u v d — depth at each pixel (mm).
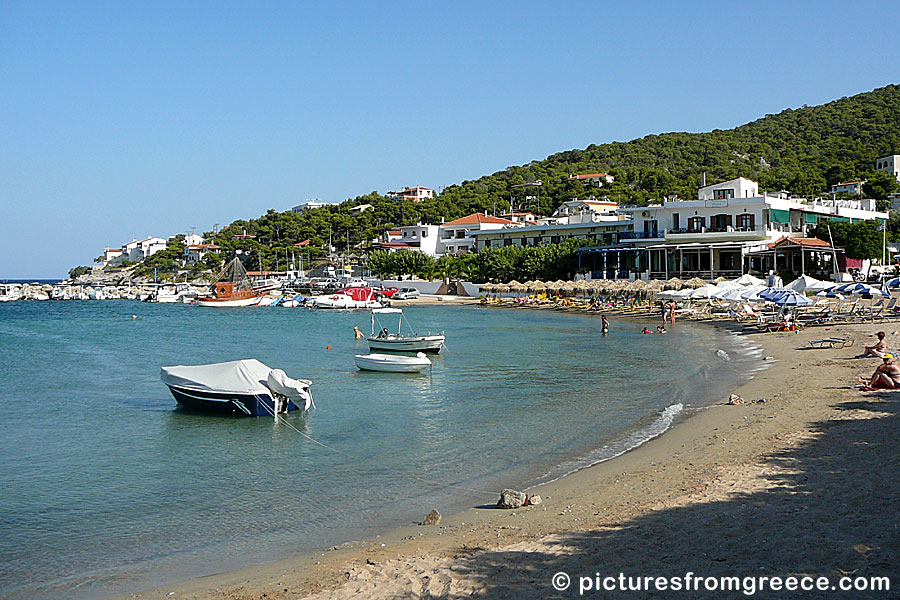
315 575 10617
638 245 90562
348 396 29203
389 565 10641
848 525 10547
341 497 15594
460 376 34406
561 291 88812
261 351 48094
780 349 37531
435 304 101375
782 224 84812
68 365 41688
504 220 136250
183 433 22859
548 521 12469
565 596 8891
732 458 15789
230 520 14266
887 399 21031
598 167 192250
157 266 199625
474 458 18641
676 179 157500
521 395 28500
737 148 191125
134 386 33219
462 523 13039
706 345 44062
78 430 23500
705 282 71562
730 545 10164
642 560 9914
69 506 15500
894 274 73250
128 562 12109
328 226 185625
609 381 31281
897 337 38000
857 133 189750
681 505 12484
